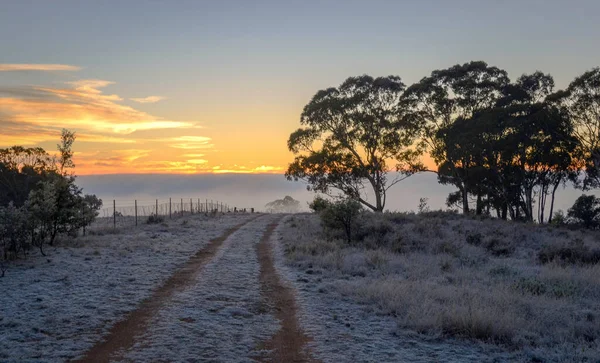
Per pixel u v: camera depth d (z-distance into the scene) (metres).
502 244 27.64
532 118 47.28
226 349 9.12
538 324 10.80
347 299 13.48
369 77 58.59
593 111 45.81
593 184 50.59
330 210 28.28
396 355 8.91
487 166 52.91
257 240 29.03
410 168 58.16
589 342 9.82
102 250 22.80
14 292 13.75
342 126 59.09
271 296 13.84
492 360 8.71
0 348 9.01
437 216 42.56
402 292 13.24
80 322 10.83
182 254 22.34
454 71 54.56
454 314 10.72
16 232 20.22
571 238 31.81
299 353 8.98
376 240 26.62
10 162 53.81
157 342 9.45
